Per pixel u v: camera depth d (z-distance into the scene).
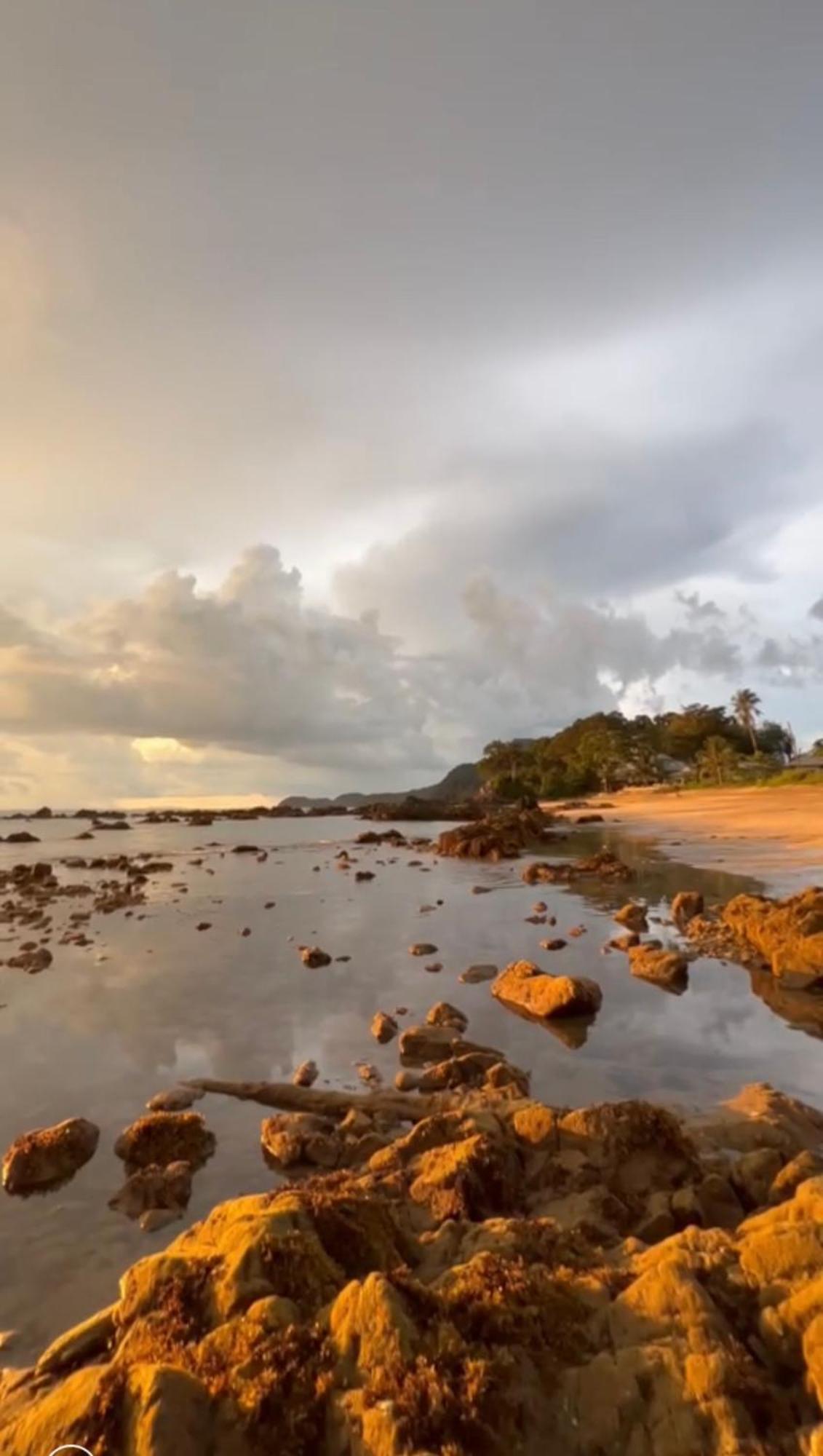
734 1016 14.98
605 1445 4.41
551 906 28.06
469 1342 4.85
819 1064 12.45
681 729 168.38
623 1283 5.56
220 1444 4.46
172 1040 14.24
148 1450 4.32
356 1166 9.36
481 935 23.02
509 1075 11.52
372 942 22.38
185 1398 4.59
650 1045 13.37
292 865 47.06
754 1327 5.04
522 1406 4.53
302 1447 4.43
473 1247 6.22
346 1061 12.98
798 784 107.25
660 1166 8.30
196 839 75.62
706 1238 5.93
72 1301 6.94
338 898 31.62
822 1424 4.38
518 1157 8.59
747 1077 11.94
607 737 169.25
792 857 39.50
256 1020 15.27
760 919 20.19
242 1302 5.21
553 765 178.12
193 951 21.83
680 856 42.94
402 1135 10.15
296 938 23.22
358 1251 5.94
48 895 34.25
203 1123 10.12
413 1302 5.04
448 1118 9.23
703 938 21.41
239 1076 12.46
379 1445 4.27
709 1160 8.69
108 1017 15.62
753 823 64.69
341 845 64.25
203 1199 8.77
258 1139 10.26
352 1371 4.70
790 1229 5.54
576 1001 14.89
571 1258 6.09
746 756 157.12
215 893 34.00
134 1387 4.73
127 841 73.56
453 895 31.95
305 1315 5.16
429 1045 13.22
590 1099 11.15
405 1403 4.43
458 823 104.25
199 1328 5.21
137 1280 5.69
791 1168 7.79
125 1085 12.21
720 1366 4.57
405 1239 6.42
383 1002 16.34
